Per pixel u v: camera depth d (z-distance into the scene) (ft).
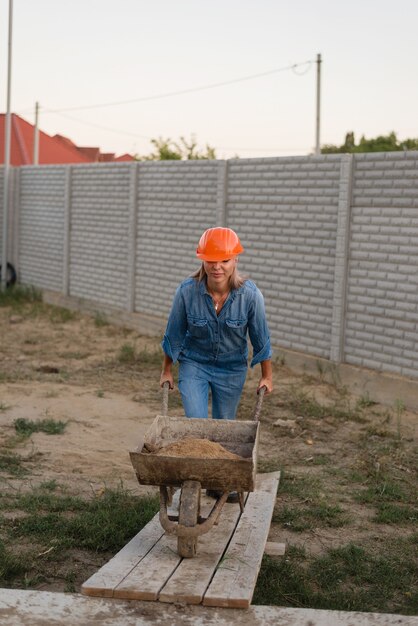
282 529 20.95
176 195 48.47
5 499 22.30
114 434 29.86
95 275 57.77
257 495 20.85
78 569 18.29
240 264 43.19
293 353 39.55
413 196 33.17
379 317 35.12
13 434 29.07
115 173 54.65
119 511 21.24
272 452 27.73
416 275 33.22
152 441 18.13
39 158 132.05
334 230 37.27
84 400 34.63
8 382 37.55
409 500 23.20
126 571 15.87
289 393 35.60
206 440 17.52
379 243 34.88
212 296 19.29
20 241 69.87
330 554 19.22
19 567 17.89
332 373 36.96
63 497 22.59
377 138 108.99
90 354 44.62
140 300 52.80
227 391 20.58
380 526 21.33
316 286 38.52
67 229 60.95
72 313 58.70
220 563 16.39
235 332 19.60
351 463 26.61
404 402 33.35
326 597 17.03
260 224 41.78
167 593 14.88
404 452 27.76
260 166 41.57
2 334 50.24
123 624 14.12
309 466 26.30
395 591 17.56
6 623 14.05
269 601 16.81
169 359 20.18
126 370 40.63
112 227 55.26
